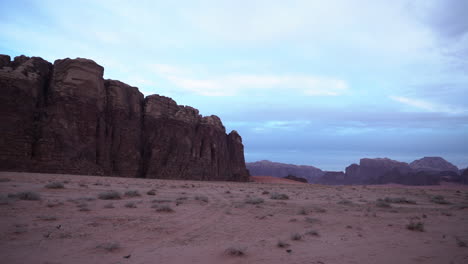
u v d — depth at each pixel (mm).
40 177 27906
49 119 40750
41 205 11867
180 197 18094
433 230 10414
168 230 8961
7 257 5680
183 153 61125
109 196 15977
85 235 7754
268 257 6500
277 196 21984
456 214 15180
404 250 7371
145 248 6941
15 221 8773
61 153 39906
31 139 38875
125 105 52406
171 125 61656
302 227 10359
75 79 43812
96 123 45781
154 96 60500
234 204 16391
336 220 12078
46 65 46188
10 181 21438
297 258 6469
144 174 53844
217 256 6488
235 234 8898
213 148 72000
